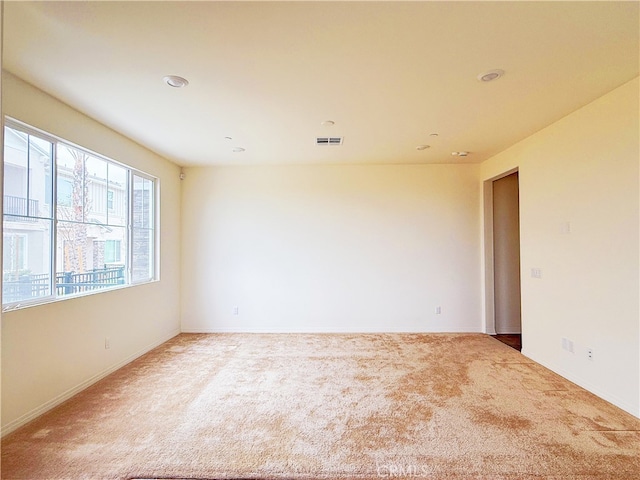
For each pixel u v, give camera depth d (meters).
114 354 3.39
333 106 2.86
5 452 2.03
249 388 2.95
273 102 2.78
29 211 2.53
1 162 1.54
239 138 3.72
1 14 1.49
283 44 1.96
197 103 2.79
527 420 2.38
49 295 2.69
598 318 2.77
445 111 2.98
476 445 2.08
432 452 2.01
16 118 2.35
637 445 2.07
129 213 3.83
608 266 2.67
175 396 2.79
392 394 2.81
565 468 1.87
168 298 4.60
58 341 2.67
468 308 4.96
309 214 4.96
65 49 2.00
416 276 4.96
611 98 2.62
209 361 3.66
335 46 1.98
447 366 3.48
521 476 1.81
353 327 4.95
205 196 4.99
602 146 2.71
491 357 3.77
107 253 3.47
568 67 2.23
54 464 1.92
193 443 2.12
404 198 4.97
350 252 4.97
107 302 3.28
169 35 1.87
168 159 4.61
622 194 2.54
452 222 4.96
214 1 1.59
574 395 2.78
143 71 2.27
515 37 1.90
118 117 3.08
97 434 2.22
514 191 4.92
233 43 1.95
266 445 2.09
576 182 3.00
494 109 2.94
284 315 4.98
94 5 1.62
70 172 2.94
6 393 2.24
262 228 4.98
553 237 3.32
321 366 3.49
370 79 2.39
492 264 4.89
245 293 4.98
